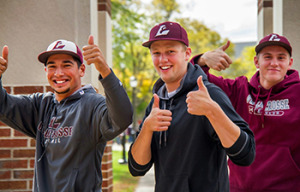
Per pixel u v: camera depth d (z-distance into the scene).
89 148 2.34
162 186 2.15
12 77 3.69
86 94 2.46
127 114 2.14
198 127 2.08
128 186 7.51
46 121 2.50
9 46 3.71
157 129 1.98
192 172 2.06
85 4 3.72
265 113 2.71
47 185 2.36
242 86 2.93
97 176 2.38
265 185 2.63
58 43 2.44
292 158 2.58
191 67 2.27
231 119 1.98
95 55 2.03
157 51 2.17
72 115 2.39
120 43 13.16
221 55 2.50
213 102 1.83
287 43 2.64
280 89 2.73
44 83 3.67
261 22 4.41
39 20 3.71
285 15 3.74
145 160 2.19
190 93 1.84
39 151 2.44
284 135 2.62
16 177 3.59
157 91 2.41
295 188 2.56
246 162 1.90
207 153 2.07
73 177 2.27
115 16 11.95
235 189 2.81
